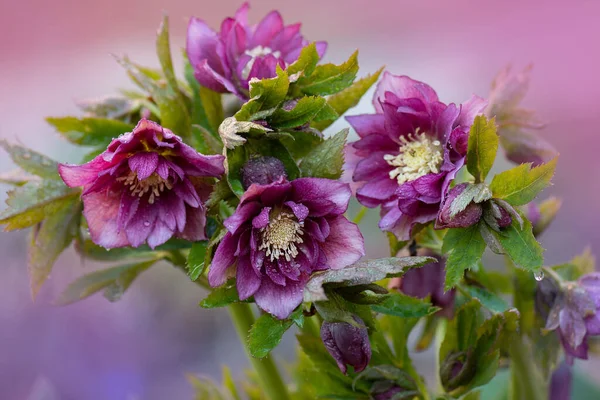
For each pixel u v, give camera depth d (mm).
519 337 750
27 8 2139
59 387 1313
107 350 1338
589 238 1441
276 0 2221
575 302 734
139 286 1385
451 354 735
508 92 763
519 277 748
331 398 736
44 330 1352
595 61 1904
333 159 694
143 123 672
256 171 688
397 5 2111
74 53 2133
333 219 692
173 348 1342
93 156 744
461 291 736
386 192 729
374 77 731
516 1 2053
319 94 712
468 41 1992
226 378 826
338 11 2158
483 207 696
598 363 1014
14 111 1862
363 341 679
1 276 1405
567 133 1751
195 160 679
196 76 727
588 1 2016
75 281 749
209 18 2246
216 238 682
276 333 686
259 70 719
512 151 764
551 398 804
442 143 718
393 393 728
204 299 689
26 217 735
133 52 2061
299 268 687
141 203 699
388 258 674
